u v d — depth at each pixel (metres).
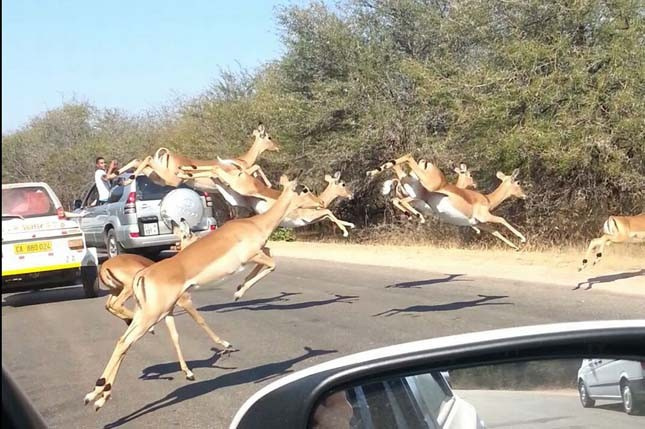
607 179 20.30
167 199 13.91
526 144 19.62
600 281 14.19
